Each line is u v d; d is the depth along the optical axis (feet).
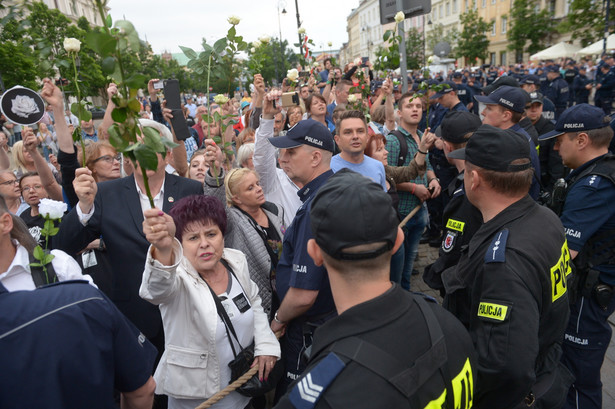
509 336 4.60
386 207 3.38
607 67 50.42
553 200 7.93
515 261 4.91
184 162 11.06
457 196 7.46
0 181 11.15
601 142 7.47
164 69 111.45
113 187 8.47
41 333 3.73
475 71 87.45
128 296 8.05
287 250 7.07
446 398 3.36
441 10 188.75
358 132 10.25
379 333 3.24
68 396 3.82
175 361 6.49
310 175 7.65
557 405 5.59
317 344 3.43
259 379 6.79
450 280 5.91
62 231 7.32
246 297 7.23
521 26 116.06
